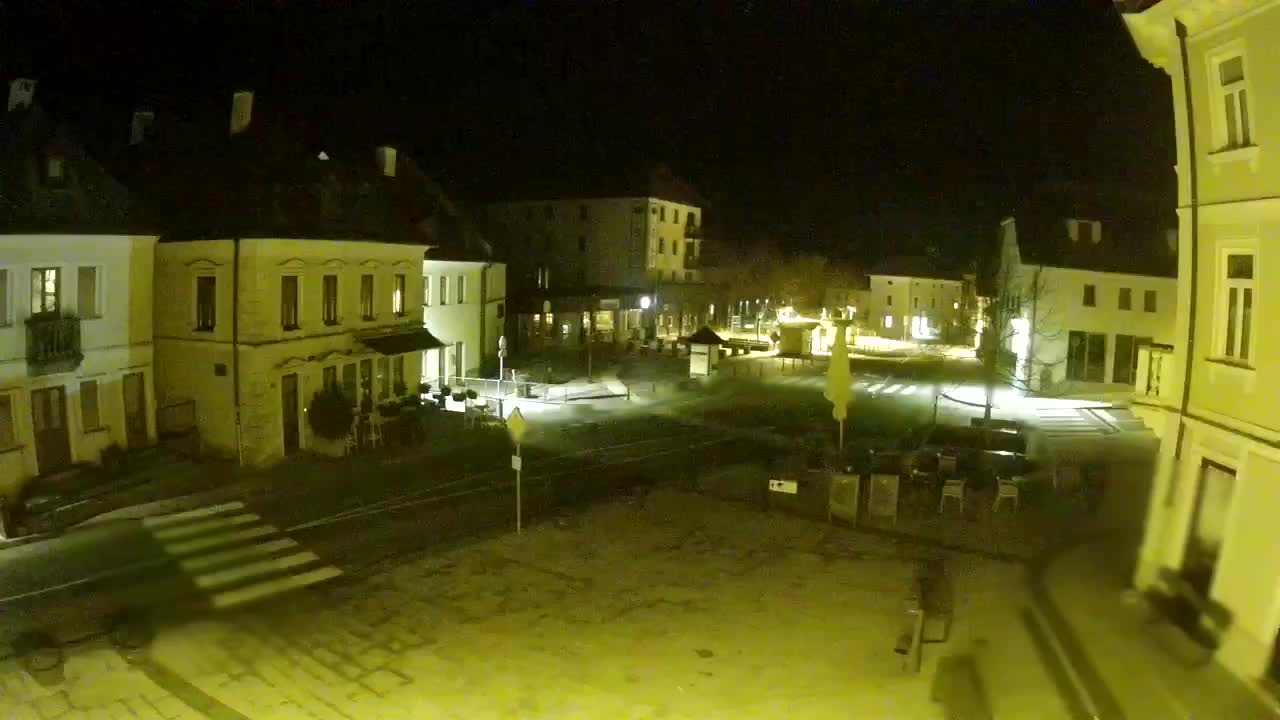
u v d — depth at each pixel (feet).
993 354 109.09
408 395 103.65
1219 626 42.91
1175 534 49.03
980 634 46.85
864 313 300.40
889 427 117.50
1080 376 145.48
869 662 43.96
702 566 58.54
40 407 71.87
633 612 50.78
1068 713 37.06
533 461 90.94
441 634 47.75
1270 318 41.73
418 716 38.96
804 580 55.83
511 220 237.04
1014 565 58.03
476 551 61.46
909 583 55.06
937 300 289.12
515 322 181.16
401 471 84.58
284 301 86.28
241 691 41.16
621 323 216.33
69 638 46.39
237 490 75.20
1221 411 45.47
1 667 42.83
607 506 73.20
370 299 98.63
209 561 58.75
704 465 91.20
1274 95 41.86
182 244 84.17
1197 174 48.37
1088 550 60.85
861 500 73.20
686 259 250.37
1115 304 143.64
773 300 292.40
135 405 80.69
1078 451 99.04
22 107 79.10
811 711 38.93
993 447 88.84
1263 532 40.91
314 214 90.12
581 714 39.11
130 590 53.52
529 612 50.80
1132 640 45.16
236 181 88.43
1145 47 53.67
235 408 83.41
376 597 53.01
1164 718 36.37
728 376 162.09
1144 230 148.97
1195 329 48.49
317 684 41.96
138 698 40.14
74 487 70.54
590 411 123.13
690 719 38.50
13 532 62.08
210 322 84.38
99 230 75.15
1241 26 44.24
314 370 89.40
